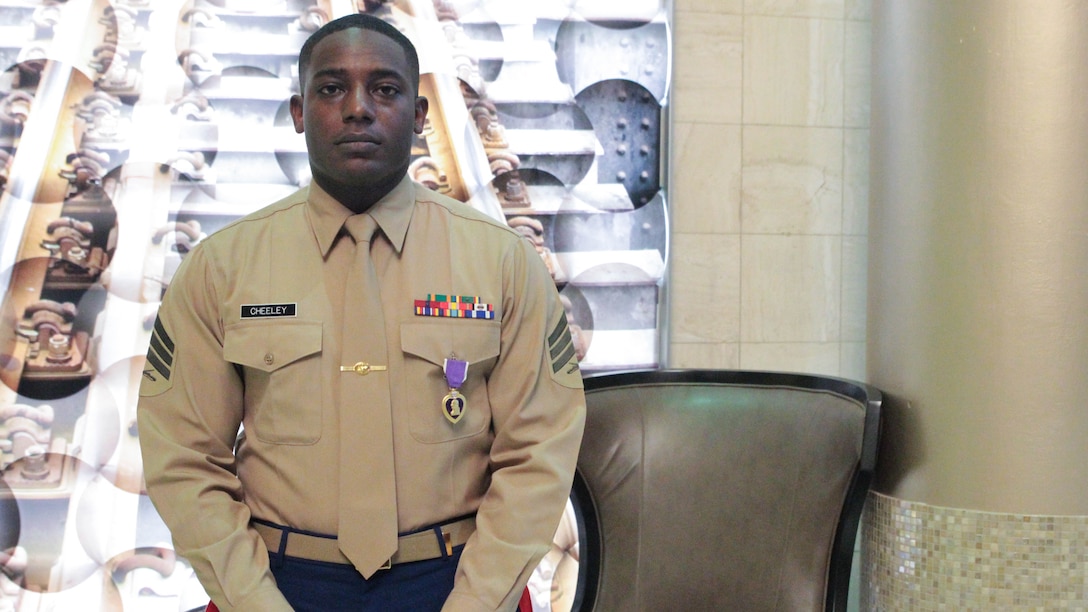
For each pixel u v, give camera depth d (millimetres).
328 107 1264
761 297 2336
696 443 1813
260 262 1310
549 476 1282
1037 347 1742
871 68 2115
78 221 2020
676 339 2301
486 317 1319
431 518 1271
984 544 1778
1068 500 1745
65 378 2021
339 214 1322
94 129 2021
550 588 2227
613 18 2209
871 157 2062
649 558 1770
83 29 2014
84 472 2029
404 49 1333
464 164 2166
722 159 2303
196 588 2084
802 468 1768
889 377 1960
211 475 1253
